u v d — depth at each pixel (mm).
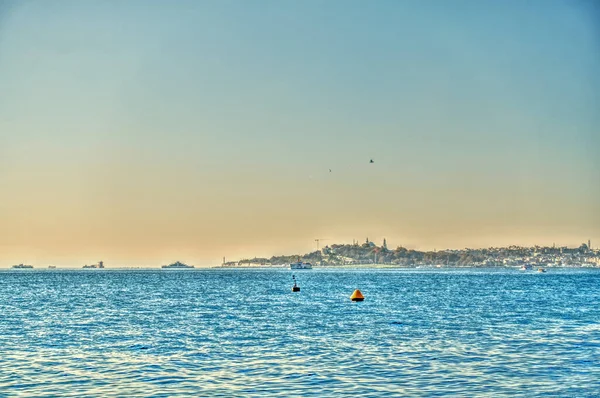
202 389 33375
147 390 33219
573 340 52062
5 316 80375
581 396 31828
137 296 132250
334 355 44219
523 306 97562
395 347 48156
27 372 38156
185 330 61875
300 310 89062
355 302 109000
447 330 60469
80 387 33938
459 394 32188
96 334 58688
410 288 181125
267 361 41875
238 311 87500
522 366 39562
